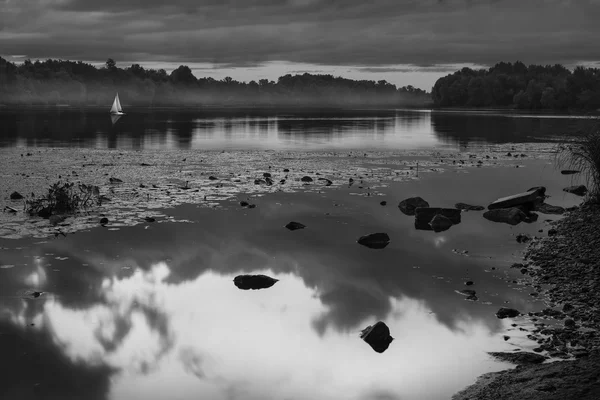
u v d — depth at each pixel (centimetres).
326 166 2433
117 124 5753
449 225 1412
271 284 1008
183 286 998
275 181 2017
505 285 990
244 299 946
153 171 2212
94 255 1148
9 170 2181
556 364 687
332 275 1056
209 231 1336
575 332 782
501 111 11919
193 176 2105
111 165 2367
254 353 765
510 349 752
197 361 743
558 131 4772
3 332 812
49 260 1112
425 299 935
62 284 991
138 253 1165
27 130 4631
